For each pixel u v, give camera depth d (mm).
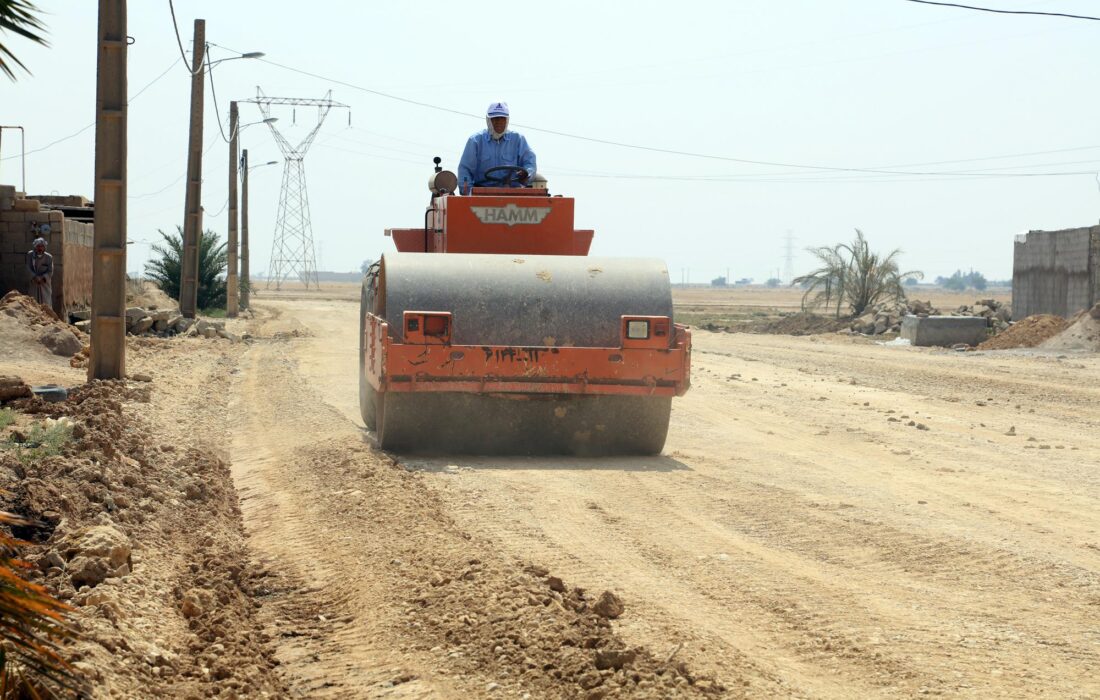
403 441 25609
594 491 21766
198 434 29172
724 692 11117
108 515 16969
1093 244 72500
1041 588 15148
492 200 27906
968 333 77938
